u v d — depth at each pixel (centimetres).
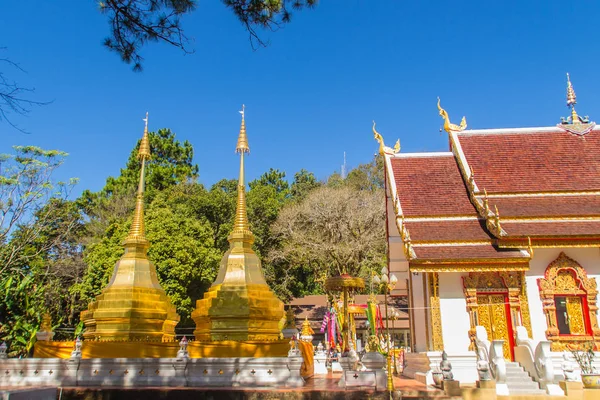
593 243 1944
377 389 1407
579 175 2270
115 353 1619
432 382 1788
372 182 6806
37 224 3231
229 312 1719
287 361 1467
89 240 4266
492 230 2025
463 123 2600
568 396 1586
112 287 1827
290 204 5581
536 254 2012
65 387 1439
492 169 2353
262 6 1002
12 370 1577
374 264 4778
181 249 3475
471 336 1917
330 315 3073
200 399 1374
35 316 2178
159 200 4034
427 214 2195
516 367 1772
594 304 1936
